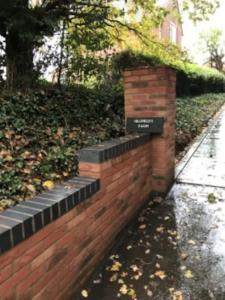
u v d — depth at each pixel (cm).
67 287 219
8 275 165
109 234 284
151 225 332
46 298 197
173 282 242
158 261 269
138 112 395
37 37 466
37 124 421
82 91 617
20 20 436
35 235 184
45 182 296
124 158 312
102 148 271
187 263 265
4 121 378
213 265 261
